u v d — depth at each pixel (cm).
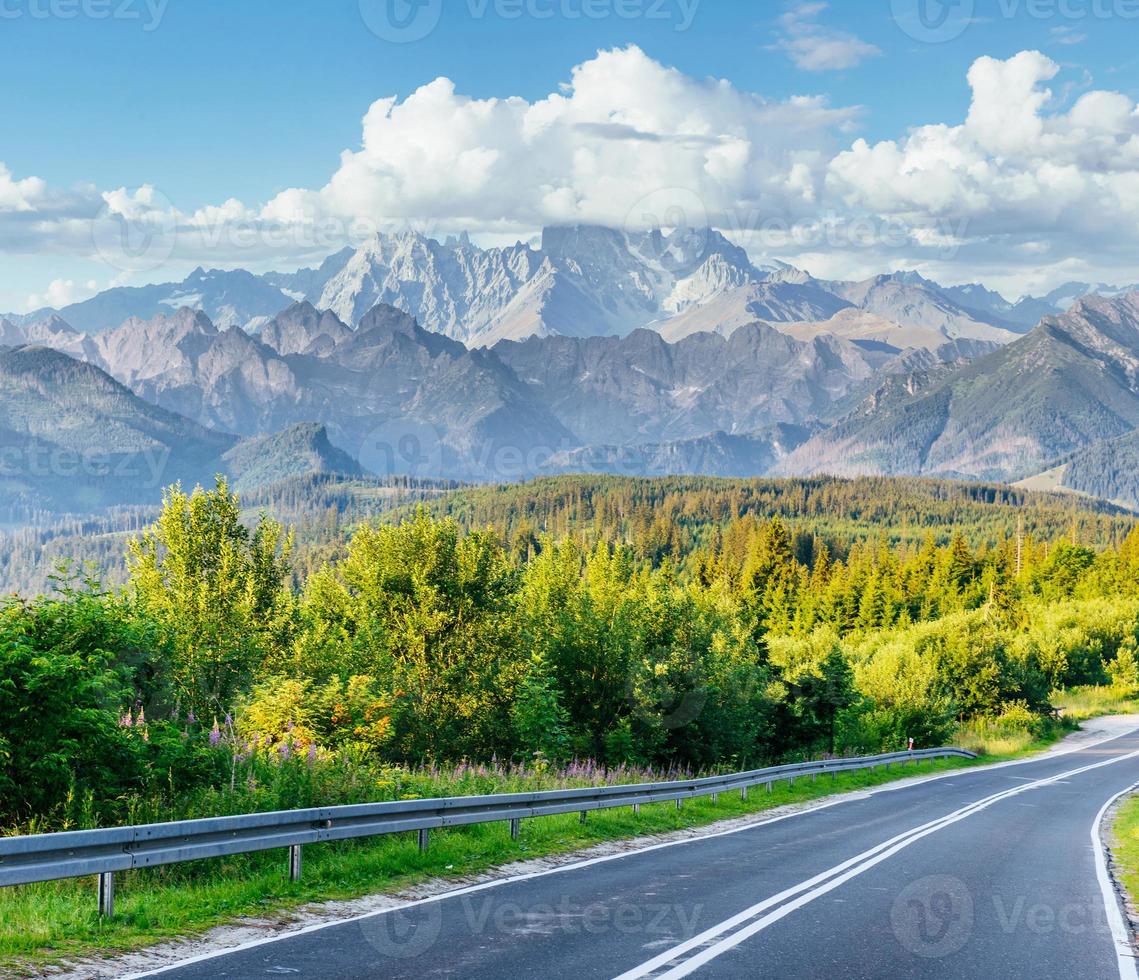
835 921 1159
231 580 2800
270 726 2036
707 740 4203
